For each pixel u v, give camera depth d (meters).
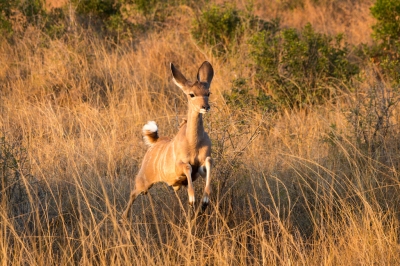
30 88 43.31
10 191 26.59
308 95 39.50
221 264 23.06
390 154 29.55
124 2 55.75
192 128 23.25
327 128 34.59
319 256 24.34
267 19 55.19
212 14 50.19
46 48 47.88
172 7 56.38
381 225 24.47
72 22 50.47
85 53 46.59
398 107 34.31
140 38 51.78
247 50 45.75
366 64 46.28
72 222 26.59
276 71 41.62
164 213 26.39
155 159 25.27
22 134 35.50
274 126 35.47
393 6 48.22
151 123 26.66
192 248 23.06
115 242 23.53
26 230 24.75
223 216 25.72
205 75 24.47
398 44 45.09
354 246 23.81
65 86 42.69
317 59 42.28
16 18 51.44
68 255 24.28
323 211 27.22
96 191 27.70
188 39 51.19
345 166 29.31
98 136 35.28
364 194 26.98
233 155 27.69
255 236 25.34
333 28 58.06
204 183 27.34
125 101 40.47
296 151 32.53
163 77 45.22
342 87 41.22
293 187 28.55
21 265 23.06
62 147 32.94
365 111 34.25
